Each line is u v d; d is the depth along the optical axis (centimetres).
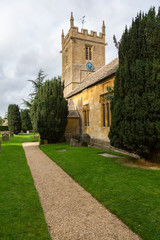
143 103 664
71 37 2548
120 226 336
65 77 2914
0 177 630
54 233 319
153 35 669
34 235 308
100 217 371
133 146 710
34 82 3186
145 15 718
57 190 533
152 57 675
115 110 788
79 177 632
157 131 636
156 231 308
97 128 1475
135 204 405
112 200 436
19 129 3709
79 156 966
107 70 1492
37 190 536
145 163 745
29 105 3291
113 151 1141
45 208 418
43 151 1272
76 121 1972
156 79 648
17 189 525
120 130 755
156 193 454
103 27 2827
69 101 2180
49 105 1648
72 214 387
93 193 491
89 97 1647
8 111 3666
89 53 2731
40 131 1669
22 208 407
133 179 564
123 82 759
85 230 326
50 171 747
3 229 323
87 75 2644
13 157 1020
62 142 1802
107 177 598
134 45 722
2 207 408
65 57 2922
